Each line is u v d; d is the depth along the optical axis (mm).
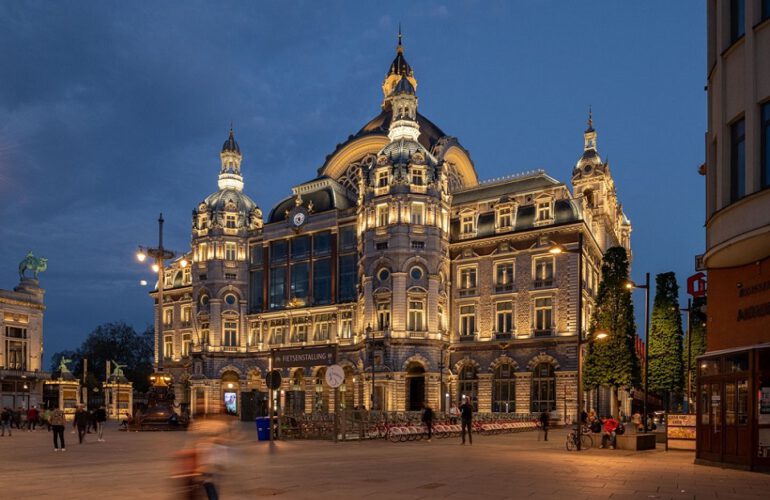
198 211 97938
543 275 73125
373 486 18438
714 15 27234
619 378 58719
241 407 88625
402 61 101875
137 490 17891
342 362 82062
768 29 21828
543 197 75188
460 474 21516
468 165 96125
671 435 33906
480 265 77375
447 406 74500
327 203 88812
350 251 84750
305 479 19938
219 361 92875
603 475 21656
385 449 33312
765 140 21953
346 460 26516
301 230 89562
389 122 94062
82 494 17141
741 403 23891
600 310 61000
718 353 25500
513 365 73250
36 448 36031
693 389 63500
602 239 84625
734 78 23734
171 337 104250
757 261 24125
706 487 18906
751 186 22000
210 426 11391
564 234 72188
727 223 23359
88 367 142750
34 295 109500
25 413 77812
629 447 33562
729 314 25906
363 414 46719
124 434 52125
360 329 78875
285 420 42344
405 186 76000
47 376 107875
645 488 18562
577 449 33344
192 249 99250
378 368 73500
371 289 76250
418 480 19844
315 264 88500
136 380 138250
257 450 32125
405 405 72812
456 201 83562
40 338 110062
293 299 89250
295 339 88875
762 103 22094
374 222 77312
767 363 23125
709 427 25750
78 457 29906
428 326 74562
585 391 64625
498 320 75562
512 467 23969
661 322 64625
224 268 94812
